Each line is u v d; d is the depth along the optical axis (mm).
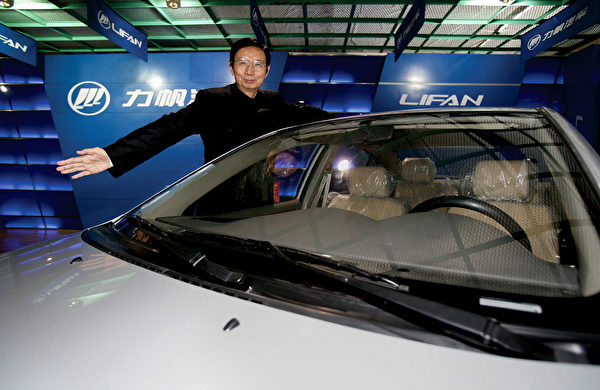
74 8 5438
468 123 986
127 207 7156
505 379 430
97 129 6941
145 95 6777
